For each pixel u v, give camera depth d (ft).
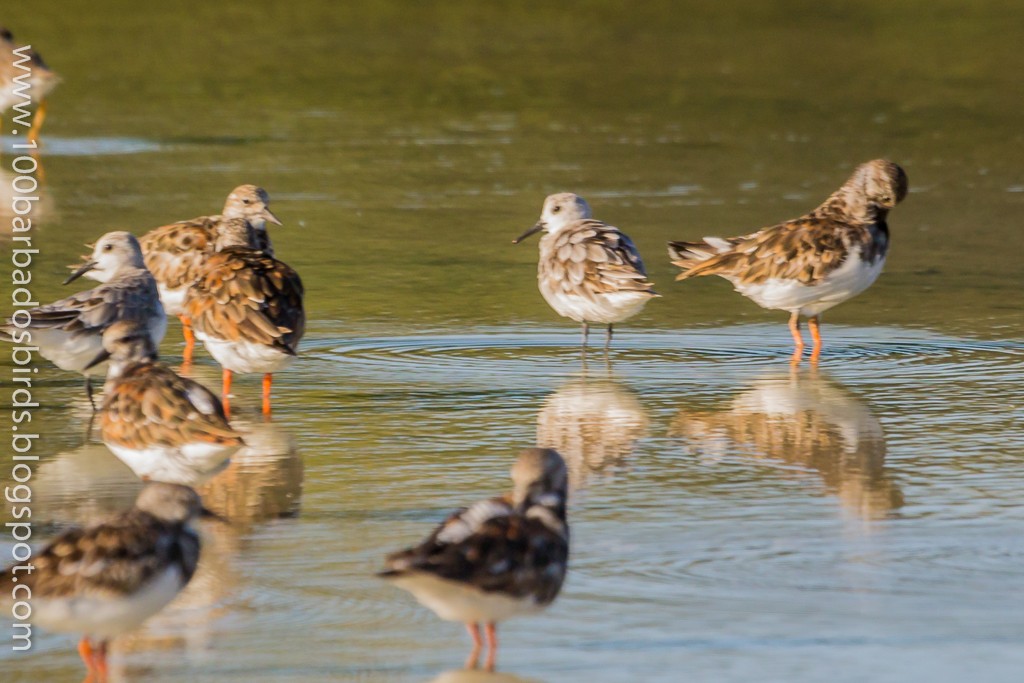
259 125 108.47
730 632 31.45
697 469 42.60
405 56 137.59
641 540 36.78
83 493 40.55
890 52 141.79
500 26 156.04
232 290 48.01
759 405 49.57
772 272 55.06
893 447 44.70
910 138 104.99
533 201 85.76
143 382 38.86
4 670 30.04
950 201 86.02
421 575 27.58
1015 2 171.42
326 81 125.59
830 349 57.72
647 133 106.93
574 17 162.40
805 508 39.19
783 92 122.42
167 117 110.73
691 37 150.51
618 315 55.36
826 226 55.21
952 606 32.71
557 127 109.09
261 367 48.37
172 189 86.94
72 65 129.59
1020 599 33.06
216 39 144.66
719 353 57.26
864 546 36.40
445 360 55.93
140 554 28.94
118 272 51.52
